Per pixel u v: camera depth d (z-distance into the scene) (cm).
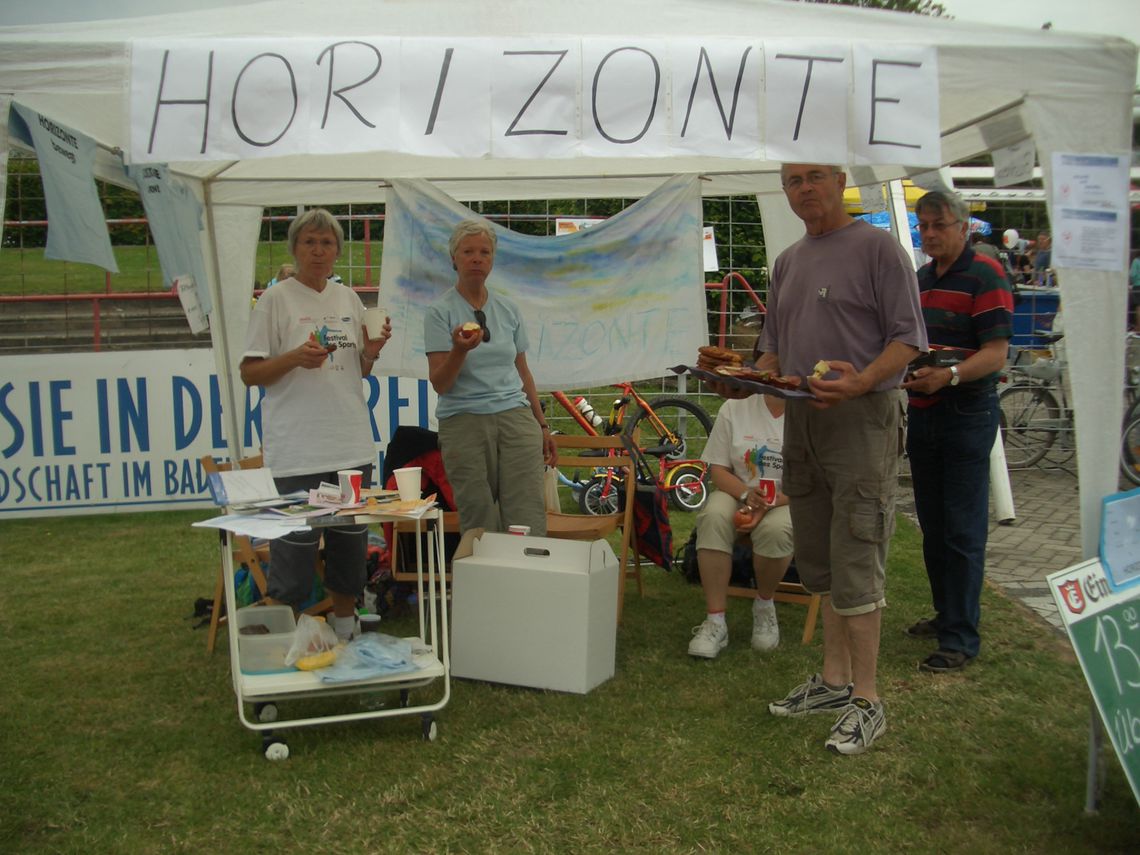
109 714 383
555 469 561
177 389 745
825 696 378
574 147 306
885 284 336
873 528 343
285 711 383
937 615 463
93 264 376
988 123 417
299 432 406
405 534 512
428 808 310
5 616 506
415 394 740
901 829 299
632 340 612
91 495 741
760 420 466
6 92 296
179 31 318
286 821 303
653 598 541
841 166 352
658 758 343
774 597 464
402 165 559
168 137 301
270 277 878
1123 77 313
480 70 305
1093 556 316
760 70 309
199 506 756
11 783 325
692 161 564
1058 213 314
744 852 287
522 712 383
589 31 322
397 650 370
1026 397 911
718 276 935
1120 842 291
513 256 606
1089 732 330
